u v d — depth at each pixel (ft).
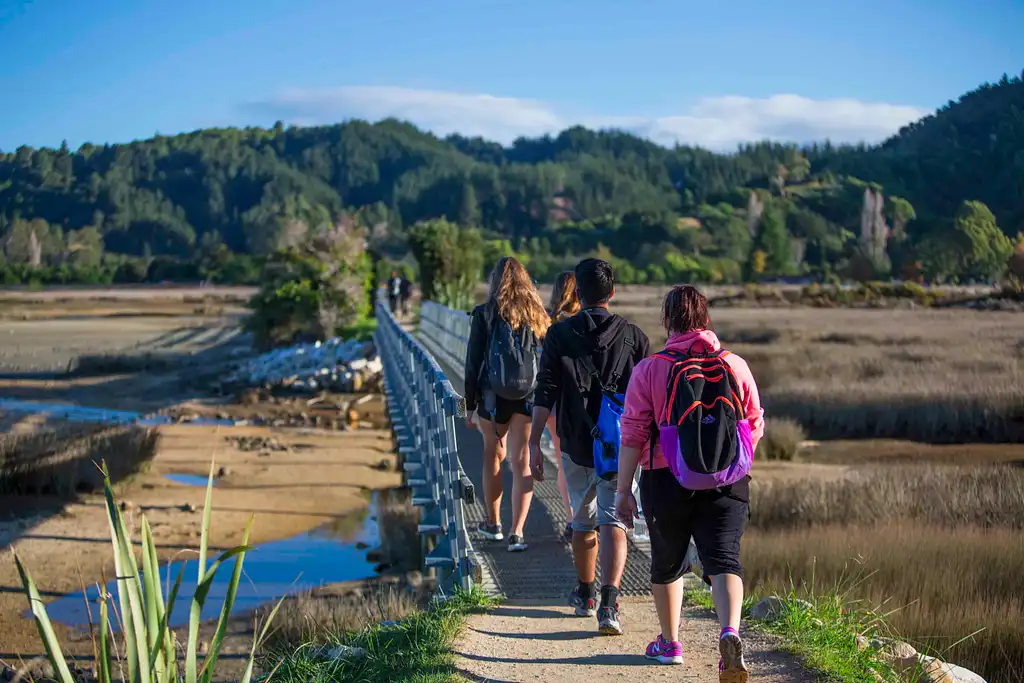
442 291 124.26
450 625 17.53
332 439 73.97
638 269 419.54
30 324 200.64
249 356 136.87
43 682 19.86
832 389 70.69
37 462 50.16
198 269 444.96
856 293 202.08
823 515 36.17
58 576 36.63
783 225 421.18
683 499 13.61
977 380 71.51
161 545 41.96
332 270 133.80
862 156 543.39
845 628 17.26
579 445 17.40
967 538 30.09
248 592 35.70
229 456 65.05
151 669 10.92
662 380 13.70
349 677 16.44
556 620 18.30
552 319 20.83
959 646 21.93
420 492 29.84
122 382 112.47
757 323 142.72
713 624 17.97
